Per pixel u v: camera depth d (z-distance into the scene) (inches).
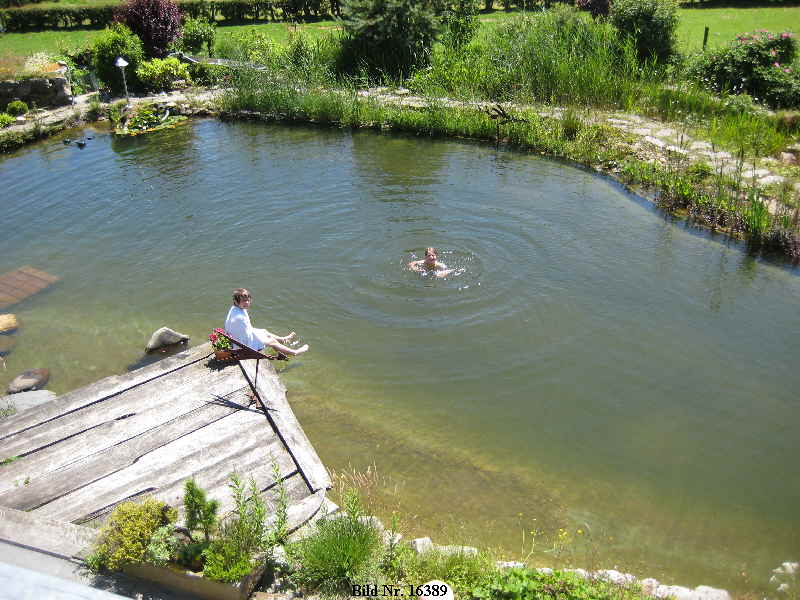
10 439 323.9
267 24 1428.4
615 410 355.9
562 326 423.5
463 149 737.6
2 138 792.3
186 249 540.1
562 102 827.4
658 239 530.3
